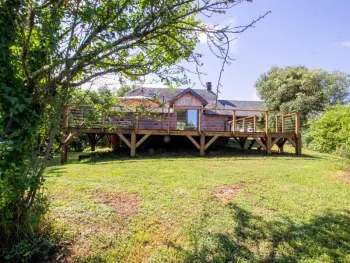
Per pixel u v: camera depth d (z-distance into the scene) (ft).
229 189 13.70
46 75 6.33
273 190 13.62
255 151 35.19
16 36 5.77
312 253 7.56
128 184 14.16
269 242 8.14
